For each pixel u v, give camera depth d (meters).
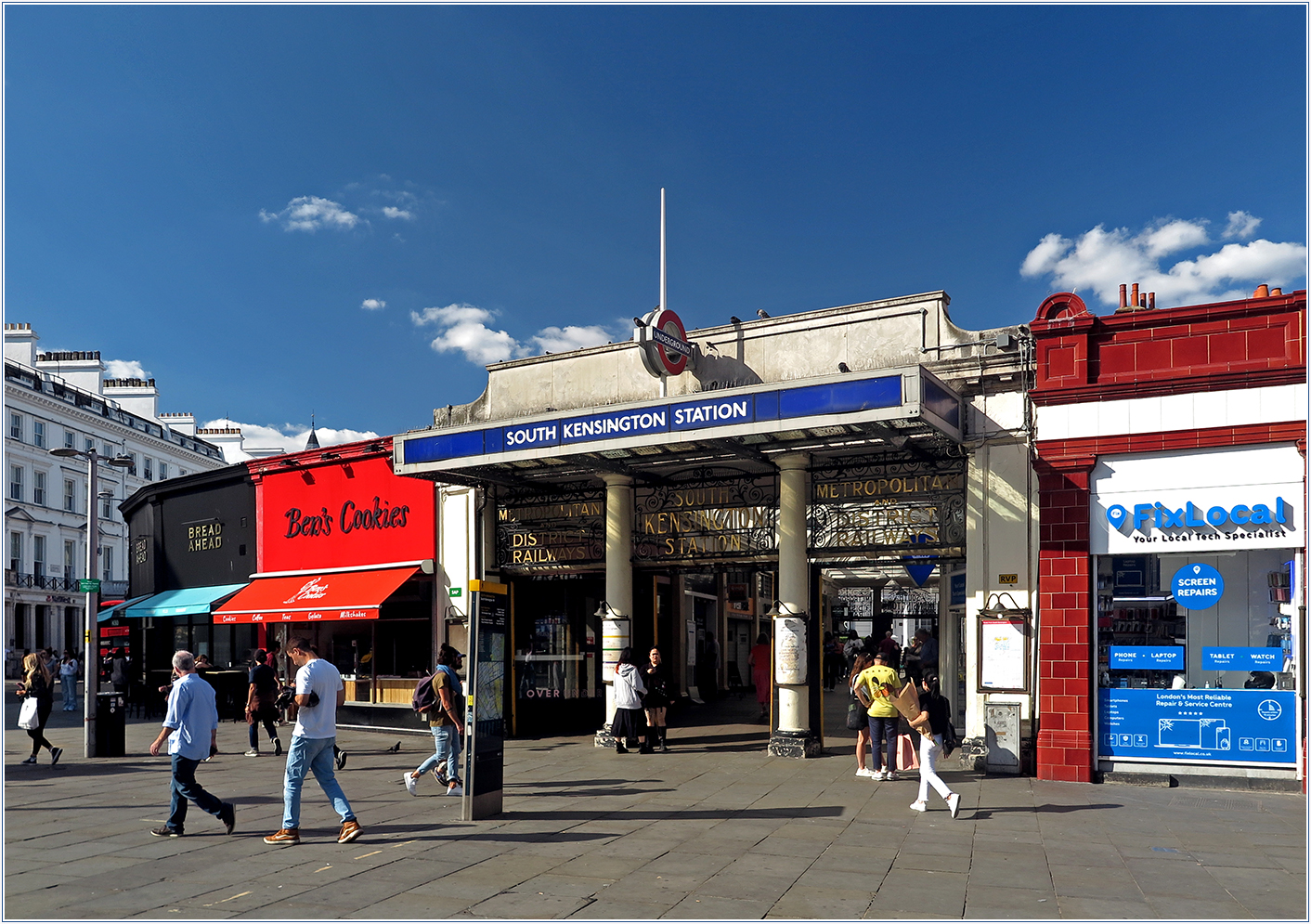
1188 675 11.84
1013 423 12.92
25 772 13.58
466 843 8.60
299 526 20.69
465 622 17.56
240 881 7.29
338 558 19.81
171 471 62.62
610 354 16.05
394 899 6.82
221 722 20.81
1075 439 12.41
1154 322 12.12
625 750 15.01
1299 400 11.32
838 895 6.95
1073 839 8.81
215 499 23.12
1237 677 11.64
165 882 7.26
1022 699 12.62
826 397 11.53
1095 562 12.32
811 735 14.35
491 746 9.99
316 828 9.26
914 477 13.77
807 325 14.37
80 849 8.38
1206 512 11.73
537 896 6.90
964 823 9.57
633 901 6.80
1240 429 11.56
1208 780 11.57
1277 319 11.53
